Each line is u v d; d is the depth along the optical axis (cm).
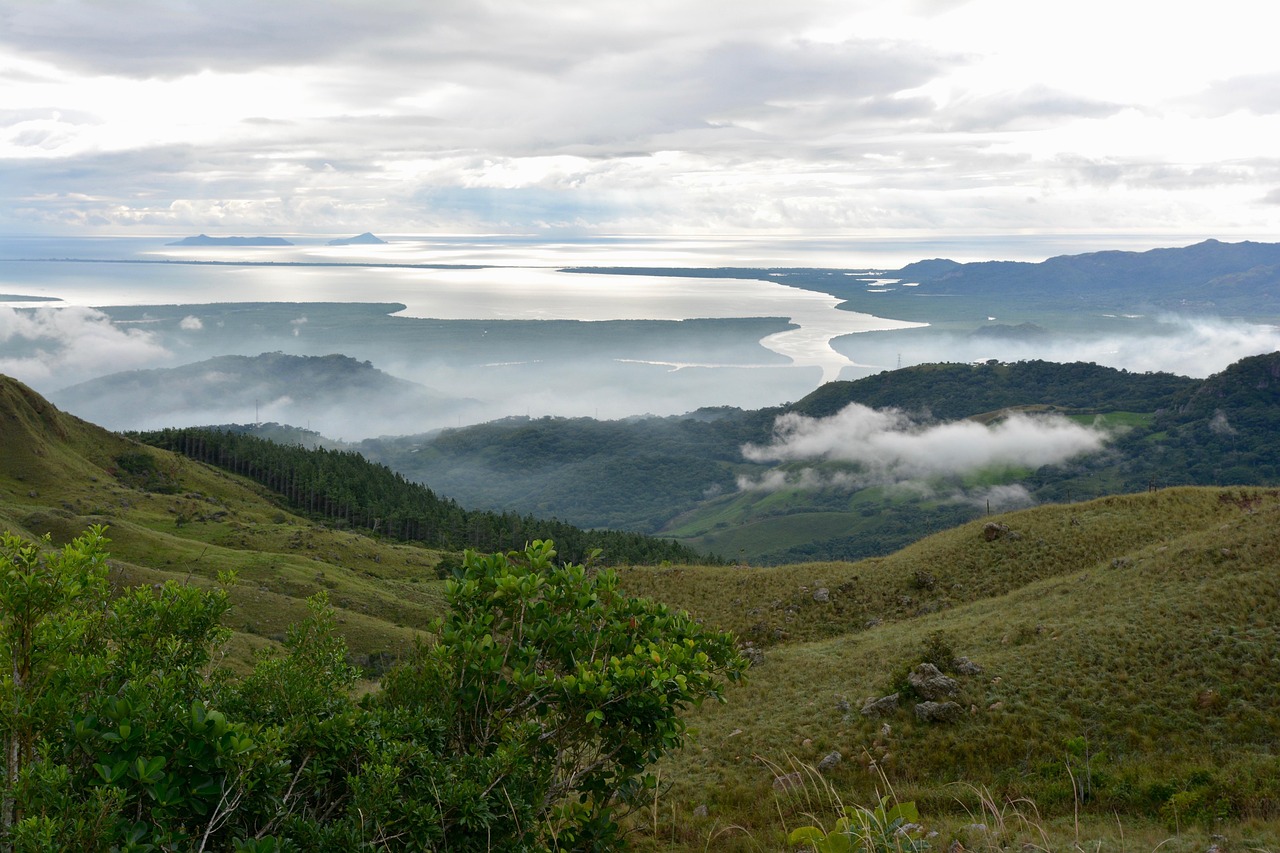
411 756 709
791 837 625
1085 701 2877
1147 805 2166
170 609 800
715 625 5419
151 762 527
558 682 803
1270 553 3822
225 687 802
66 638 600
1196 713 2691
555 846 804
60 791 511
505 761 735
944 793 2422
